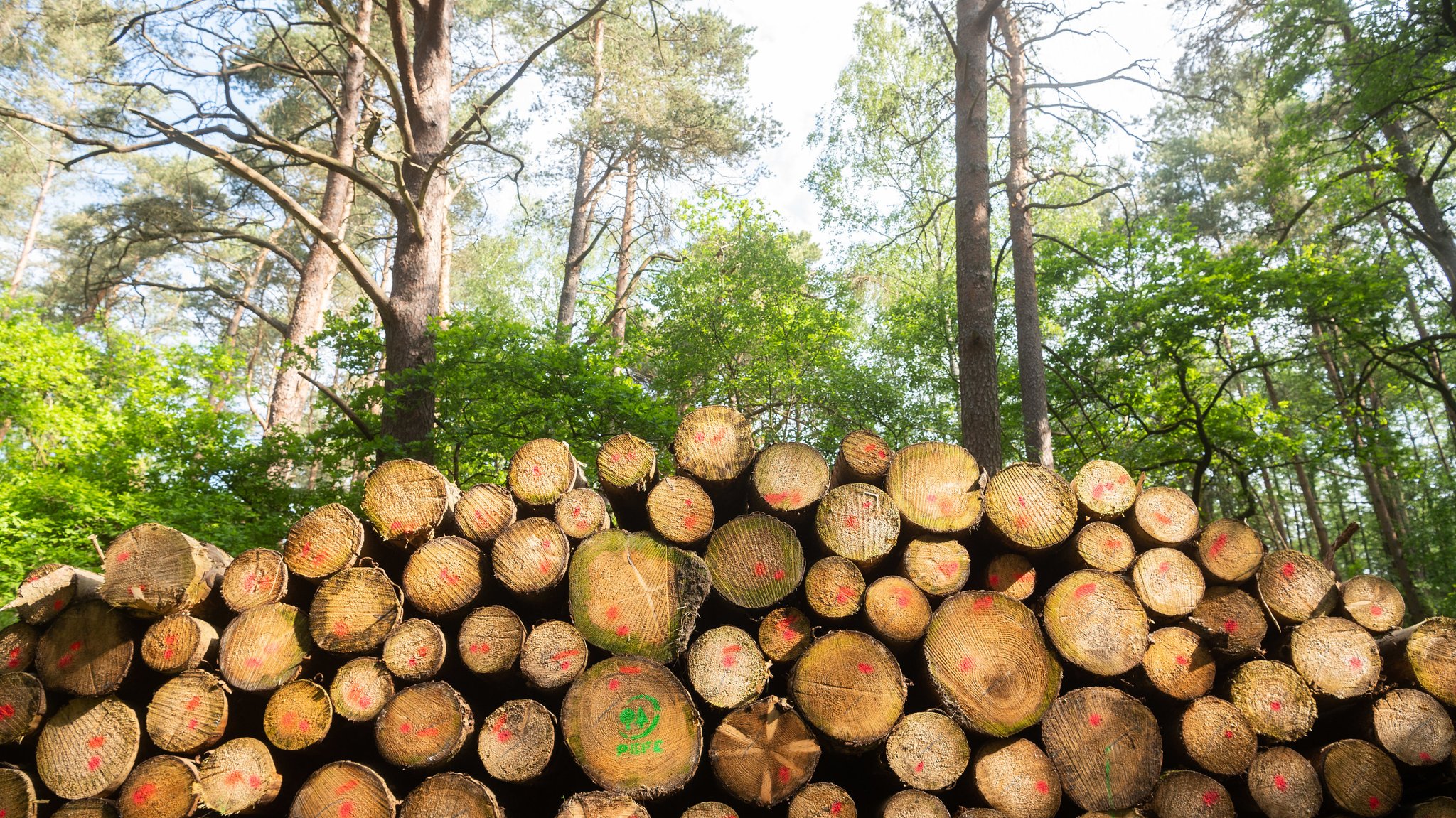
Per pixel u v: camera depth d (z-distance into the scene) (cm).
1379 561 2791
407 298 953
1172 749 383
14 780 362
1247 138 2439
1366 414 1438
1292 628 391
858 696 362
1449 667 381
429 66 1045
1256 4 1343
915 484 403
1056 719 367
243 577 386
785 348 1631
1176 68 1377
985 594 381
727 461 416
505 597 402
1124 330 1334
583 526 395
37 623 384
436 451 926
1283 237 1507
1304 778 369
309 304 1516
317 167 1972
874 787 384
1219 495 1812
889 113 1437
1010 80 1300
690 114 1648
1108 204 2584
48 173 2567
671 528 394
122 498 827
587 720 356
